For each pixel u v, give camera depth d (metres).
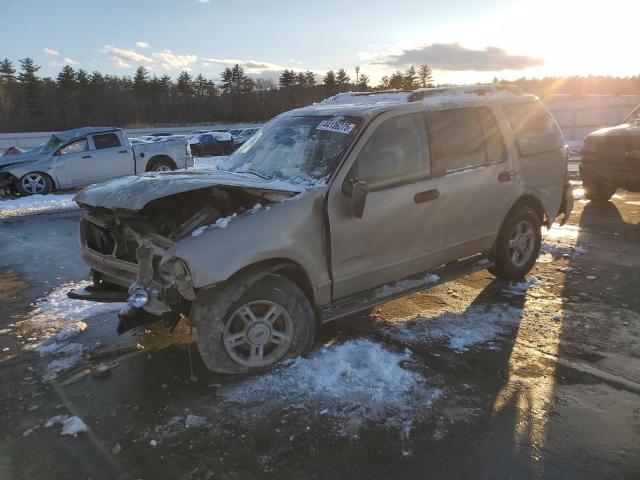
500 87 5.19
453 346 3.82
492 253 4.95
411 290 4.11
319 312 3.71
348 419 2.96
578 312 4.41
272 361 3.48
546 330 4.07
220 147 32.44
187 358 3.74
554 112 30.59
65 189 13.57
